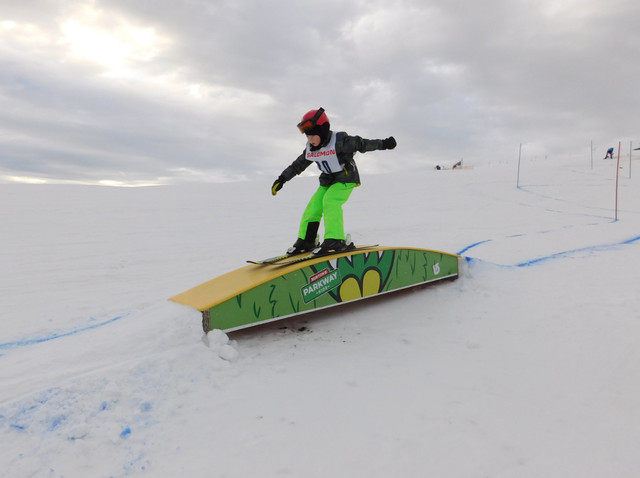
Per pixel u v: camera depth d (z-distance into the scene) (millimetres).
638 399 2402
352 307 4098
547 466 1927
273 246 8219
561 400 2447
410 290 4574
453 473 1892
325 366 2900
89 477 1838
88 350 2773
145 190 17359
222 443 2084
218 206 13531
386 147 3881
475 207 13008
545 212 11898
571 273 4977
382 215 11906
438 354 3105
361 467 1928
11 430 2021
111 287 5566
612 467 1907
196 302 3211
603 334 3219
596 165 23875
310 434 2164
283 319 3754
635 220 9867
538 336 3322
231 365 2799
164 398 2379
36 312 4520
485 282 4730
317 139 3723
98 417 2166
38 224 9867
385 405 2432
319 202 4078
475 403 2439
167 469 1903
